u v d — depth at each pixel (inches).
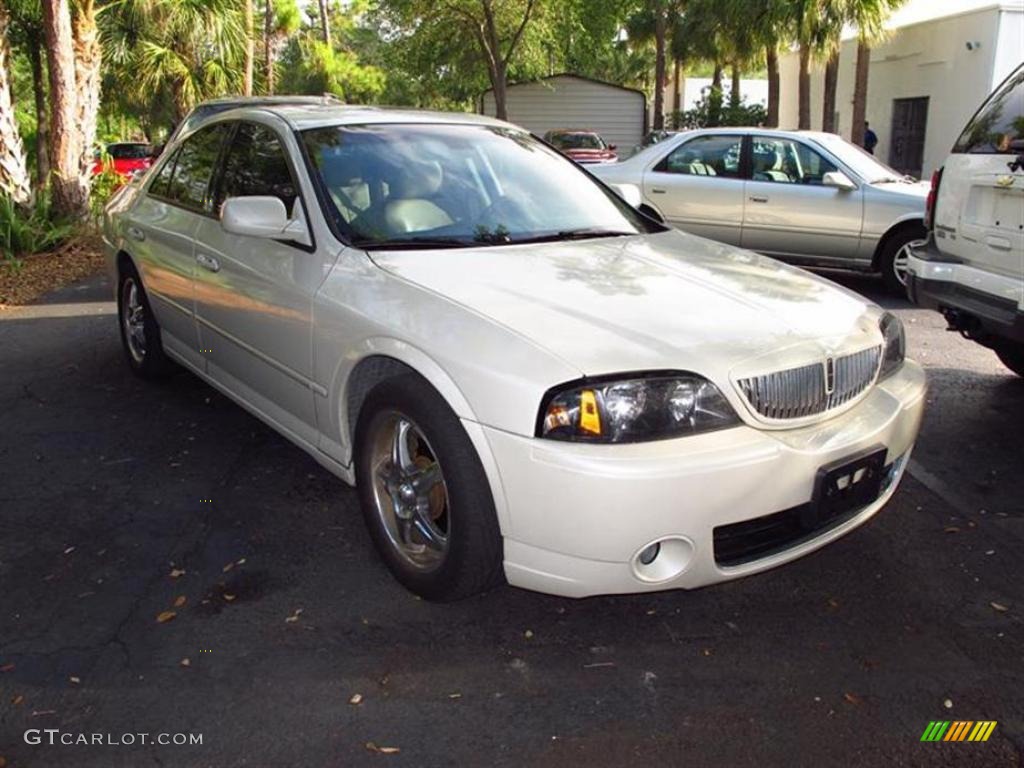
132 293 218.8
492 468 108.3
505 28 1071.0
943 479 168.2
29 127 821.9
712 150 367.6
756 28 824.9
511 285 125.2
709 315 119.7
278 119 164.7
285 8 1005.8
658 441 105.0
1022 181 171.8
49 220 454.6
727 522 107.4
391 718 103.1
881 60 898.7
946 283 194.5
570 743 99.3
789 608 125.9
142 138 1573.6
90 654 113.8
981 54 751.1
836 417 120.0
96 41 472.1
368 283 130.0
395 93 1652.3
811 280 143.5
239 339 162.2
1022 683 109.9
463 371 110.3
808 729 101.7
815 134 356.2
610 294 123.7
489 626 120.8
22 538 143.3
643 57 1996.8
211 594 127.7
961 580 133.2
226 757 96.9
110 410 201.8
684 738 100.2
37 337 269.7
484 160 166.6
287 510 153.3
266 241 153.5
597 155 981.8
